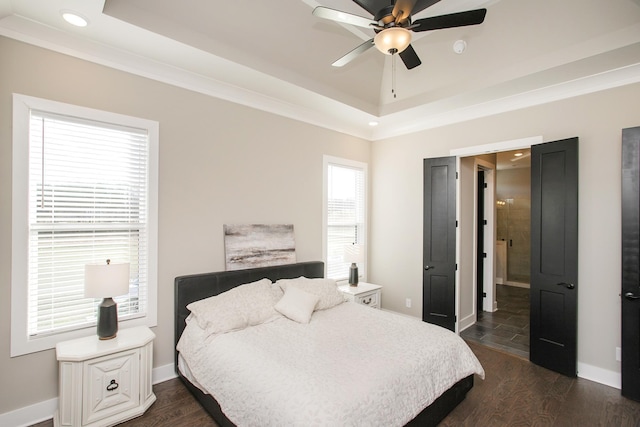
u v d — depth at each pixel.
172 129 2.91
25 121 2.22
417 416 2.03
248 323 2.65
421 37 3.23
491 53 3.07
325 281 3.46
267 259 3.56
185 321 2.83
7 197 2.17
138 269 2.76
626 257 2.70
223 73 2.98
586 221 3.02
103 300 2.36
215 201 3.20
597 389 2.79
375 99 4.10
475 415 2.40
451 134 4.06
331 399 1.58
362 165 4.82
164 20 2.37
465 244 4.42
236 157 3.36
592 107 3.00
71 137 2.43
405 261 4.56
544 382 2.91
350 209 4.73
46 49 2.29
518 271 7.12
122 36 2.36
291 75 3.21
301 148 4.00
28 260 2.25
